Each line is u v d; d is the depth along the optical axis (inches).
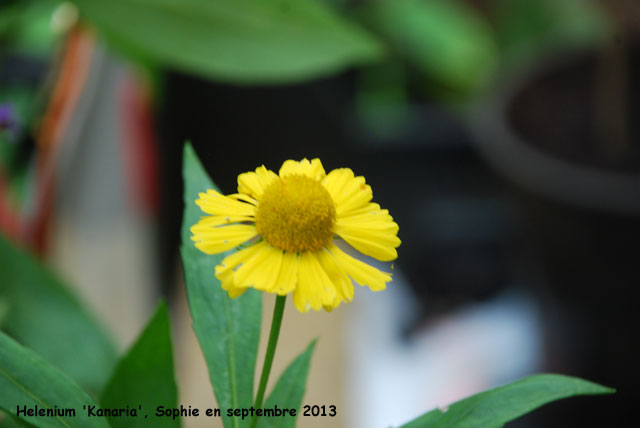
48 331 19.9
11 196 24.8
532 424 30.6
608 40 28.9
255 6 21.0
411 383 35.5
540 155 28.2
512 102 31.4
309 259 15.5
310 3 21.0
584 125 29.9
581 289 28.3
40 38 29.6
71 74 25.6
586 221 26.6
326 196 15.6
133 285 31.3
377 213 15.9
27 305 19.9
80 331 20.1
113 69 28.9
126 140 30.6
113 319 30.0
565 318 29.3
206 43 21.2
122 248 31.1
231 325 16.5
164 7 21.1
